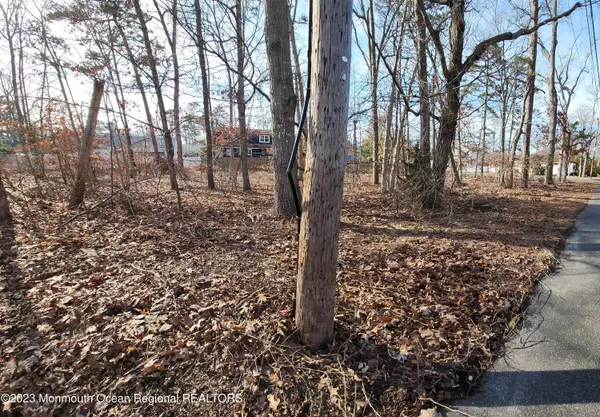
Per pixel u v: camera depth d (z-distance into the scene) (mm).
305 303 2242
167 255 4070
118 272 3469
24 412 1798
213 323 2539
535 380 2172
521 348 2533
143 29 8797
